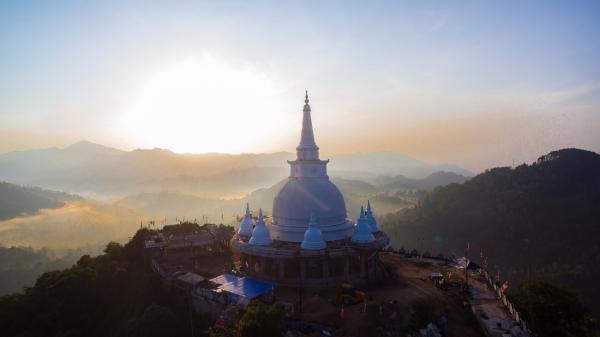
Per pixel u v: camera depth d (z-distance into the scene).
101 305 88.12
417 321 64.06
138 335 62.50
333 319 62.44
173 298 80.50
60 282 88.44
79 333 81.00
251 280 74.62
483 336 62.84
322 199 88.75
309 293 76.31
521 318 65.12
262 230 84.94
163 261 98.19
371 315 64.19
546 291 69.19
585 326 67.62
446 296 75.12
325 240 85.62
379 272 86.69
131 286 90.50
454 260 101.69
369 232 85.19
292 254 78.88
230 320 61.22
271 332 53.50
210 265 96.62
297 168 93.12
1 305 87.44
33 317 84.50
